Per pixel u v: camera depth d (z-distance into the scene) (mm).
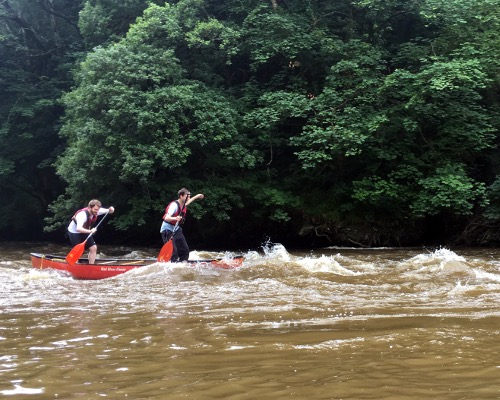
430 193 16141
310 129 17188
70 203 16750
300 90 17906
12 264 11430
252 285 7094
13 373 3074
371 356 3301
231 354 3410
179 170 16891
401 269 8961
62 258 9422
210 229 19031
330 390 2646
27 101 21953
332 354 3361
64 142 22672
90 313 5086
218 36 17781
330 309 5121
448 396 2525
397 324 4297
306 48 17703
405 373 2926
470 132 16203
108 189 17297
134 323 4527
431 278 7711
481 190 15469
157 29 17359
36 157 23188
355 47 17734
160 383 2820
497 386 2670
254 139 17750
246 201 18109
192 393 2641
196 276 8016
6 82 22078
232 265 8930
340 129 15797
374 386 2697
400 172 16594
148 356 3410
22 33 24109
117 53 16234
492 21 17469
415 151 17703
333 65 17938
